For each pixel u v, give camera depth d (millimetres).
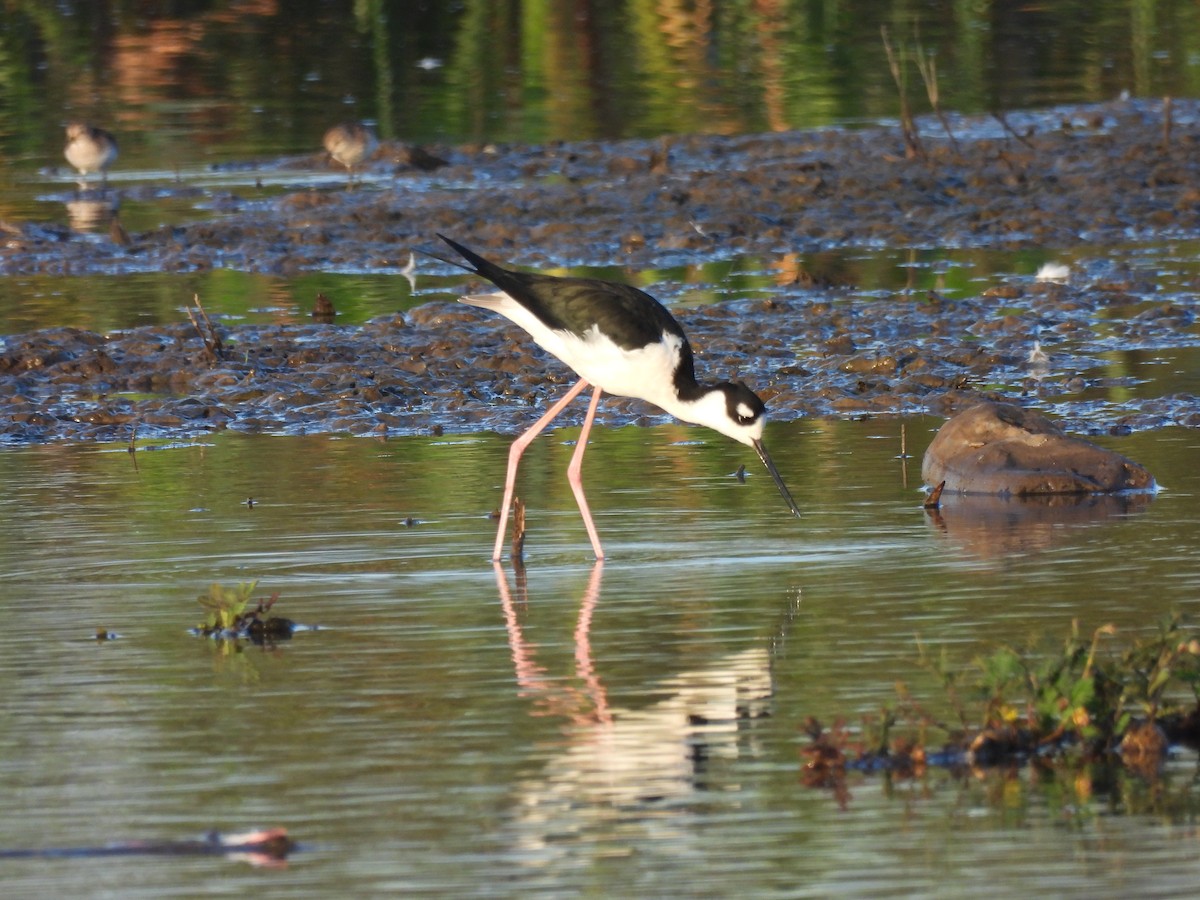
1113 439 14289
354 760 7902
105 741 8203
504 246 23531
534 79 36250
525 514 12539
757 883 6656
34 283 21906
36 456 14797
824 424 15438
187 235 24062
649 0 43281
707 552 11477
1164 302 19562
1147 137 28672
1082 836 7031
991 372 16938
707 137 30109
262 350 17906
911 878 6668
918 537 11664
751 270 21969
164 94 35281
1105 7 41812
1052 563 10828
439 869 6809
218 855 6961
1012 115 31281
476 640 9664
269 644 9695
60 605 10508
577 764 7832
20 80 36844
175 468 14219
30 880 6785
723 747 8016
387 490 13406
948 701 8477
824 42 39156
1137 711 8562
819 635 9539
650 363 12055
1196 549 11047
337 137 26938
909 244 23438
